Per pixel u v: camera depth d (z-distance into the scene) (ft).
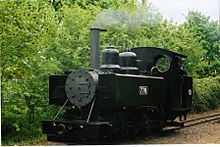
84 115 35.27
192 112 70.23
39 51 41.09
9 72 36.55
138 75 39.78
